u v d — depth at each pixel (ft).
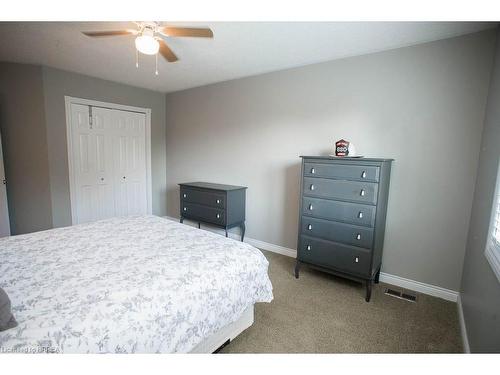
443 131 7.30
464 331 5.87
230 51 8.45
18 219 11.28
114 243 5.70
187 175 14.15
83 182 12.14
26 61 10.00
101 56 9.30
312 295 7.71
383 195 7.53
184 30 5.85
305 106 9.78
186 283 4.20
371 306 7.17
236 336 5.73
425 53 7.43
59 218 11.50
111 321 3.28
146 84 12.93
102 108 12.44
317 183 8.07
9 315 2.95
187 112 13.76
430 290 7.80
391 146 8.11
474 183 6.97
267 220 11.25
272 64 9.62
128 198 13.89
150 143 14.38
